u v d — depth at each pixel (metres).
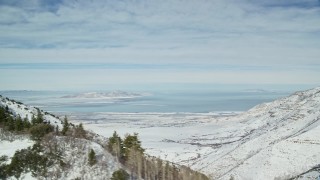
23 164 115.62
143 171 134.38
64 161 118.69
